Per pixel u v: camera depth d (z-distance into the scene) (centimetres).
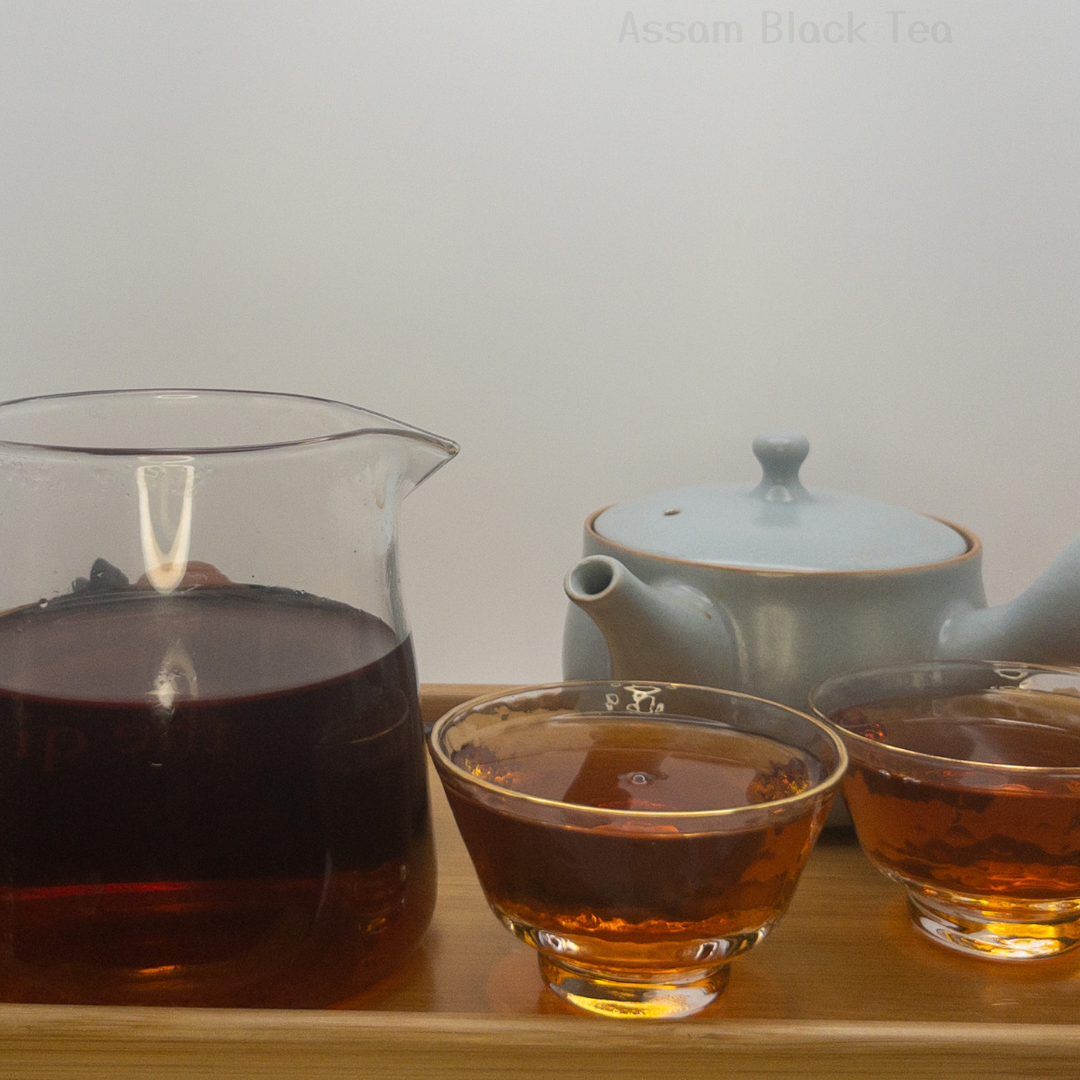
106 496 38
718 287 94
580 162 92
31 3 91
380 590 40
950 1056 37
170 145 93
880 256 92
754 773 39
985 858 39
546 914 37
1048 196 91
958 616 44
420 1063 37
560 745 40
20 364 98
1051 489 96
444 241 94
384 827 38
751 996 39
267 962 37
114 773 36
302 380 97
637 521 46
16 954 37
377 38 90
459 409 97
